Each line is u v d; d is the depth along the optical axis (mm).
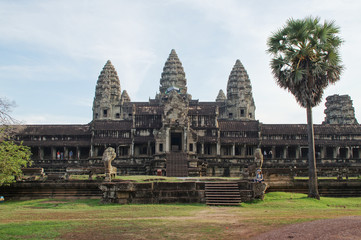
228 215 25672
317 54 40469
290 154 93875
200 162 76000
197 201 34031
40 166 81812
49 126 92375
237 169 81688
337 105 124750
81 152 91125
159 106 94312
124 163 82375
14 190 40469
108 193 34219
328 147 93625
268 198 36219
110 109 124250
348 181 41156
